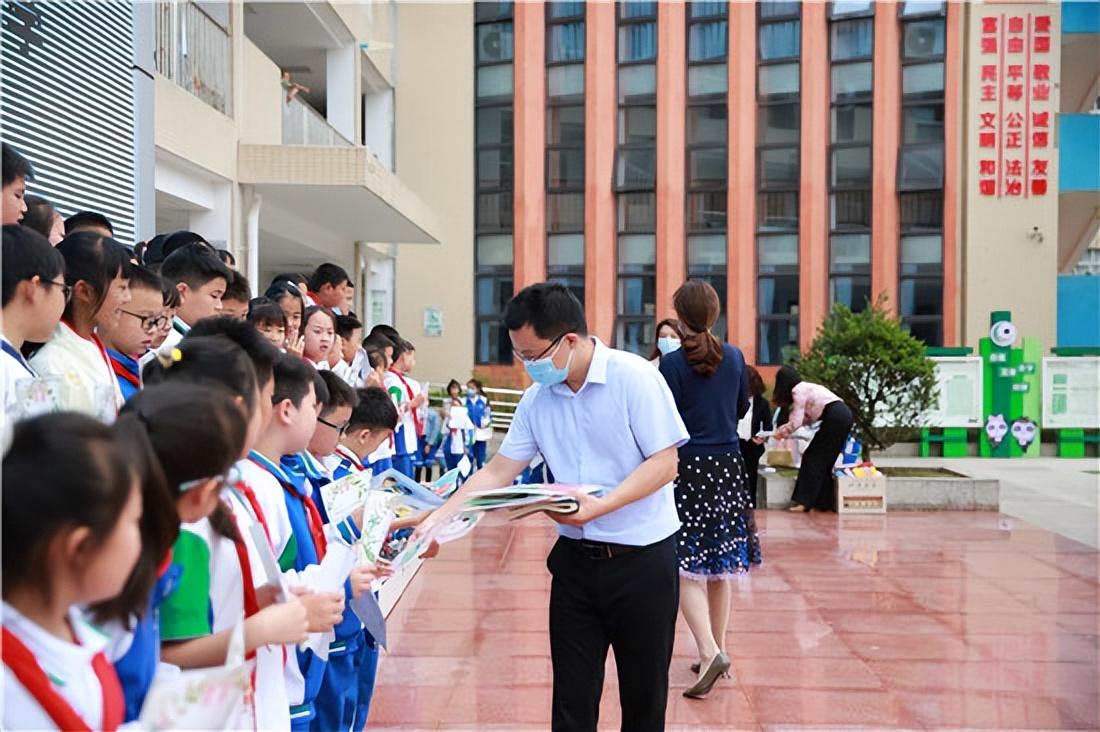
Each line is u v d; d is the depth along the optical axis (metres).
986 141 14.52
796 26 15.63
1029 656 4.43
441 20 16.56
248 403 1.85
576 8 16.41
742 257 15.81
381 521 2.40
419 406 7.42
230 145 8.05
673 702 3.85
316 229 11.43
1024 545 6.96
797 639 4.69
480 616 5.04
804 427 8.54
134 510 1.28
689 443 3.88
